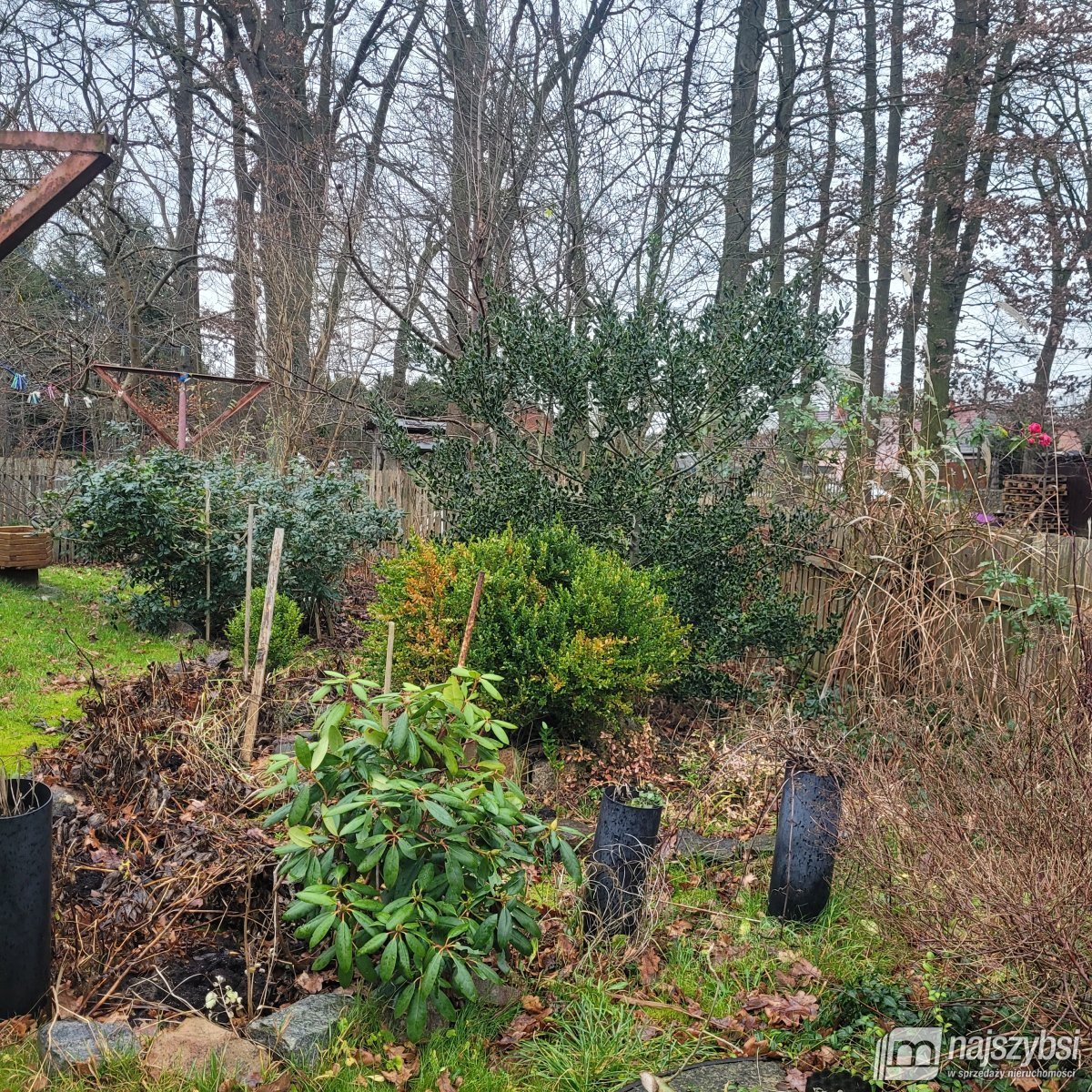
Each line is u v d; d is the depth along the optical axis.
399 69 17.45
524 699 5.47
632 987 3.51
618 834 3.86
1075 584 5.46
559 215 11.91
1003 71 13.71
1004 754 3.54
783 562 7.19
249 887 3.65
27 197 3.48
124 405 15.77
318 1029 3.05
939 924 3.11
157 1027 3.04
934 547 6.37
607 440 7.04
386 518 10.23
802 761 4.19
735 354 6.88
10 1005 3.09
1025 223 13.30
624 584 5.93
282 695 6.41
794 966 3.59
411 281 11.88
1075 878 2.85
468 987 2.93
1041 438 6.52
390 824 3.08
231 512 9.09
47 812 3.16
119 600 9.38
